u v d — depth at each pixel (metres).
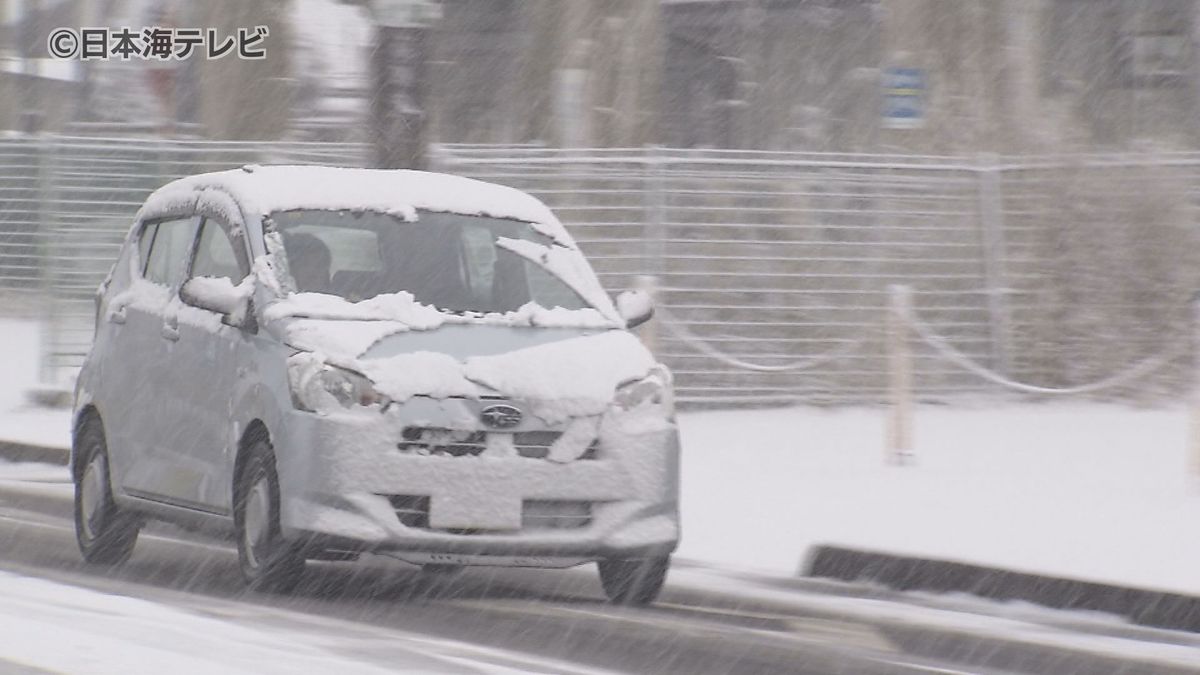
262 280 36.22
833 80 123.94
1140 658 31.19
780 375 74.44
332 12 96.75
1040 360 77.06
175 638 26.41
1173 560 39.31
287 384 34.00
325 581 37.94
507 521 33.50
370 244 37.66
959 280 76.69
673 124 130.25
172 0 107.50
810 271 75.00
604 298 38.47
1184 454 60.78
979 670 30.14
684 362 73.62
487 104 122.75
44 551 42.38
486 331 35.66
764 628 33.50
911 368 75.75
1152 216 76.88
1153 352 76.31
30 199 94.62
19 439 60.91
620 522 34.31
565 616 34.25
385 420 33.38
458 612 34.44
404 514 33.38
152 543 44.66
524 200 40.47
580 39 89.81
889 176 76.06
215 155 78.88
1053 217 77.19
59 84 122.06
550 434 34.09
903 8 84.69
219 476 35.75
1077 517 45.91
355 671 24.47
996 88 84.44
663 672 28.91
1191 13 124.19
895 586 38.59
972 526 44.53
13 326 95.56
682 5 129.25
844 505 48.47
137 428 38.75
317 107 95.12
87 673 22.19
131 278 41.00
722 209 74.38
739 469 56.28
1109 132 117.50
